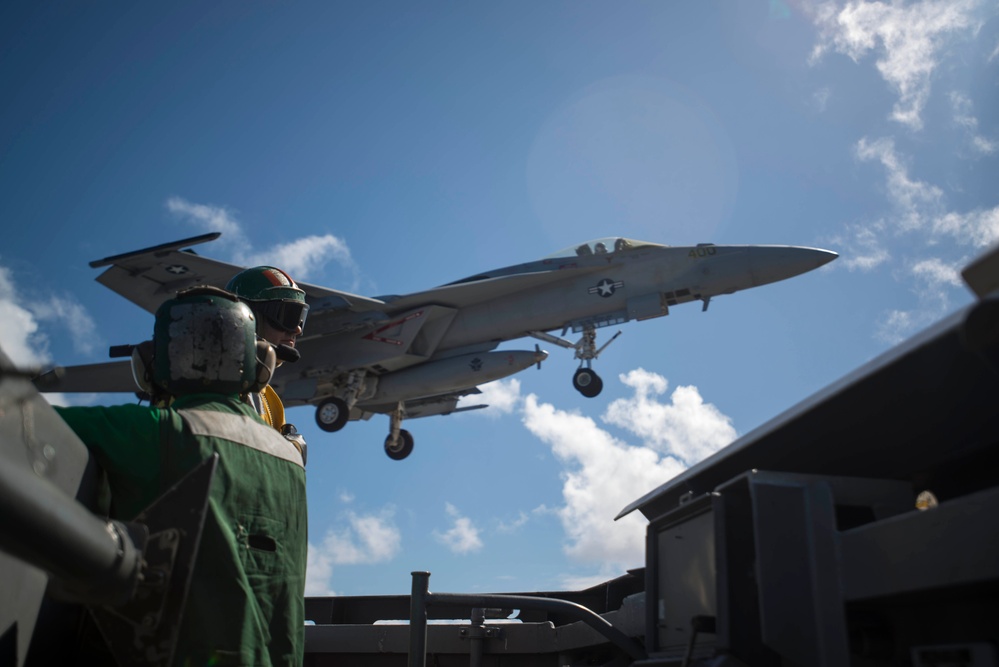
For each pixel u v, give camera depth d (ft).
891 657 5.05
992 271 3.68
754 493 5.12
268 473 6.97
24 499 3.30
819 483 5.05
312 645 13.12
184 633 5.79
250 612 6.14
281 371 67.15
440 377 65.92
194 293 7.33
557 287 64.85
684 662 5.47
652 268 62.39
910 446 5.52
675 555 6.41
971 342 3.56
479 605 9.53
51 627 5.64
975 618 4.46
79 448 5.69
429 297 66.54
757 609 5.29
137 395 7.97
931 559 4.05
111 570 4.25
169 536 5.21
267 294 8.93
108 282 62.44
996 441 5.14
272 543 6.74
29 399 4.63
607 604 11.76
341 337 67.31
